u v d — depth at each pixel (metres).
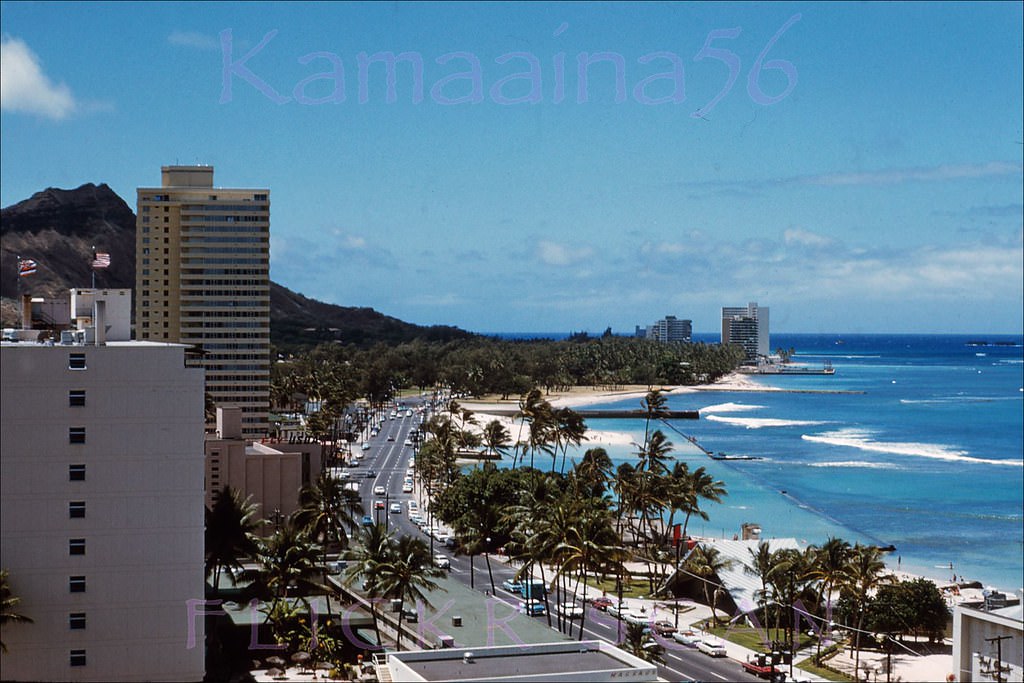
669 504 171.88
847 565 129.50
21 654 92.12
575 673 72.81
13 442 91.94
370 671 112.38
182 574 95.06
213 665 110.44
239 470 158.50
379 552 115.44
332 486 147.00
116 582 93.81
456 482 195.62
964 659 109.94
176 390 94.69
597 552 124.62
